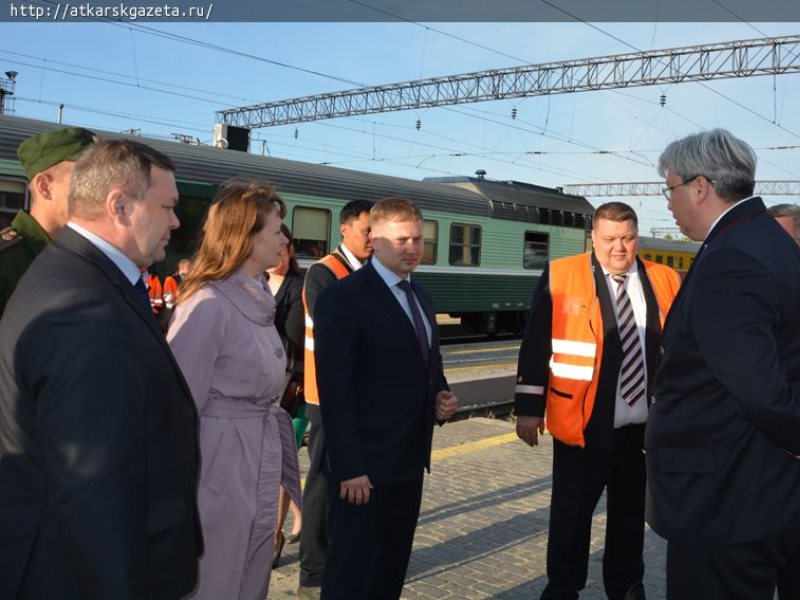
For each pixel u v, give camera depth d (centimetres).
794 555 240
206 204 1168
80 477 146
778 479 214
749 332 201
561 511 324
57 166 215
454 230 1720
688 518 219
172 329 229
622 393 321
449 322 2327
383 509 279
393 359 275
